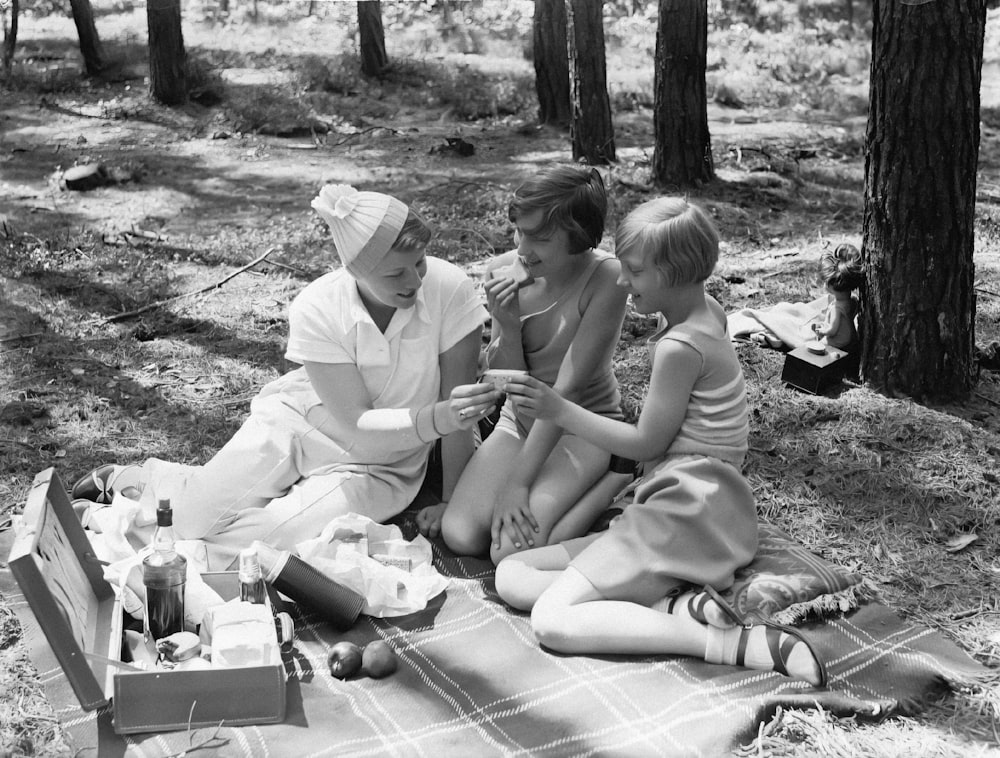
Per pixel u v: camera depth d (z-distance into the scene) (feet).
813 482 13.62
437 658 10.16
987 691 9.48
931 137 14.74
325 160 36.06
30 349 18.16
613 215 27.14
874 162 15.37
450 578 11.53
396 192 30.27
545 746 8.86
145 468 12.37
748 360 17.20
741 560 10.58
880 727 9.10
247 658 9.27
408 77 49.24
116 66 48.83
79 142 37.88
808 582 10.51
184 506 11.46
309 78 47.85
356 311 11.50
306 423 12.03
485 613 10.90
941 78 14.48
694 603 10.06
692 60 28.81
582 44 31.89
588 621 10.01
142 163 34.30
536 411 10.80
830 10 60.85
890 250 15.42
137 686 8.87
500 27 59.31
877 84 15.03
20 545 8.80
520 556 11.03
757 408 15.60
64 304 20.36
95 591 10.34
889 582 11.52
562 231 11.02
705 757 8.65
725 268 22.70
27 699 9.59
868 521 12.80
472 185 29.78
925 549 12.18
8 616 10.78
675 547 10.25
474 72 50.08
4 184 31.65
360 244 10.78
